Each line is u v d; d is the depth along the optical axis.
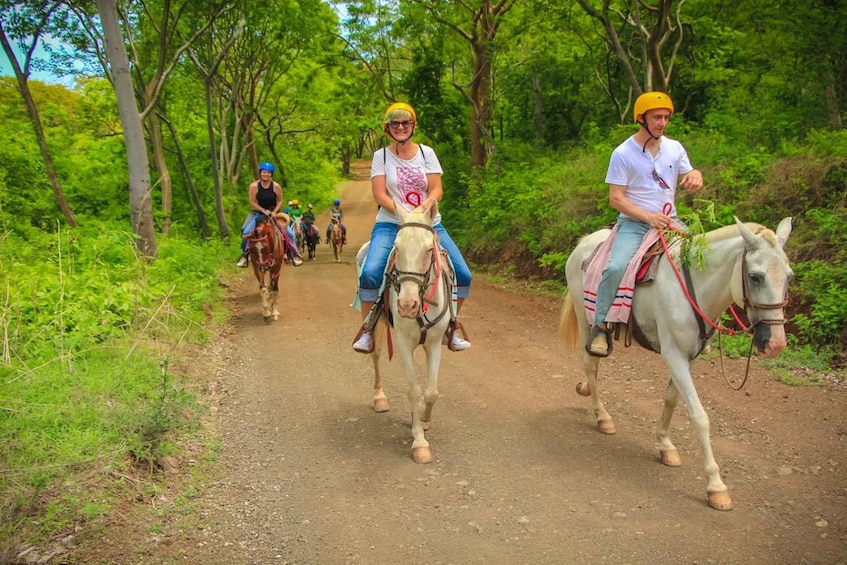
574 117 23.66
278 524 3.96
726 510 3.97
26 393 4.98
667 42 17.28
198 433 5.31
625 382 6.59
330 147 40.78
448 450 5.07
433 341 5.01
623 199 4.62
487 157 21.56
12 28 12.59
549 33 18.75
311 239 21.42
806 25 13.15
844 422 5.22
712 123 13.34
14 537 3.52
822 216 8.20
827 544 3.57
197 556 3.59
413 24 20.77
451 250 5.36
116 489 4.14
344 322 10.05
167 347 7.31
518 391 6.49
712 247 4.13
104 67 15.48
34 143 15.89
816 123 13.85
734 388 6.19
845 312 6.75
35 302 6.77
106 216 16.52
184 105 23.67
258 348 8.41
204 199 22.75
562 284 12.30
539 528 3.86
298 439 5.34
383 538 3.79
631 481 4.43
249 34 21.30
